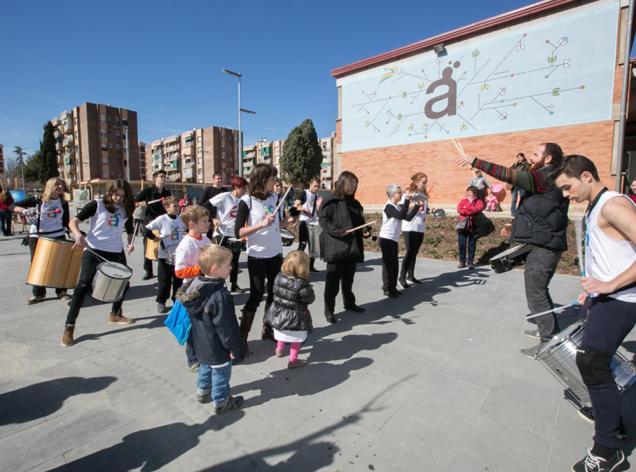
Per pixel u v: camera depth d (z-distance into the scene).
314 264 8.11
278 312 3.30
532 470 2.09
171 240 4.84
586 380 2.10
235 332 2.52
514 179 3.40
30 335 4.11
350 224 4.45
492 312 4.86
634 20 11.93
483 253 8.68
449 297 5.59
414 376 3.18
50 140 56.03
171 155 84.25
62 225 5.55
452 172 15.52
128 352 3.67
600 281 1.96
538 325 3.55
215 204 5.90
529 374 3.20
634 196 8.29
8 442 2.33
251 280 3.65
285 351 3.72
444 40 15.21
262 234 3.69
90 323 4.50
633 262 1.96
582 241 2.53
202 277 2.54
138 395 2.89
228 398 2.67
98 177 60.66
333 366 3.38
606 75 12.03
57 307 5.14
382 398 2.84
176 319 2.78
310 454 2.23
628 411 2.68
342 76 18.89
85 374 3.22
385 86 17.36
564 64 12.73
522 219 3.57
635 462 2.14
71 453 2.24
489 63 14.30
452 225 10.73
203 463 2.15
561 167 2.25
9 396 2.86
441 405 2.74
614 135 11.97
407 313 4.85
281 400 2.82
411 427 2.49
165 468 2.11
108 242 4.14
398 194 5.36
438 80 15.67
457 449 2.27
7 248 10.77
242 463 2.15
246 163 97.69
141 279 6.83
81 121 60.34
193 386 3.03
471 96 14.84
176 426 2.50
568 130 12.79
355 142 18.69
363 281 6.72
